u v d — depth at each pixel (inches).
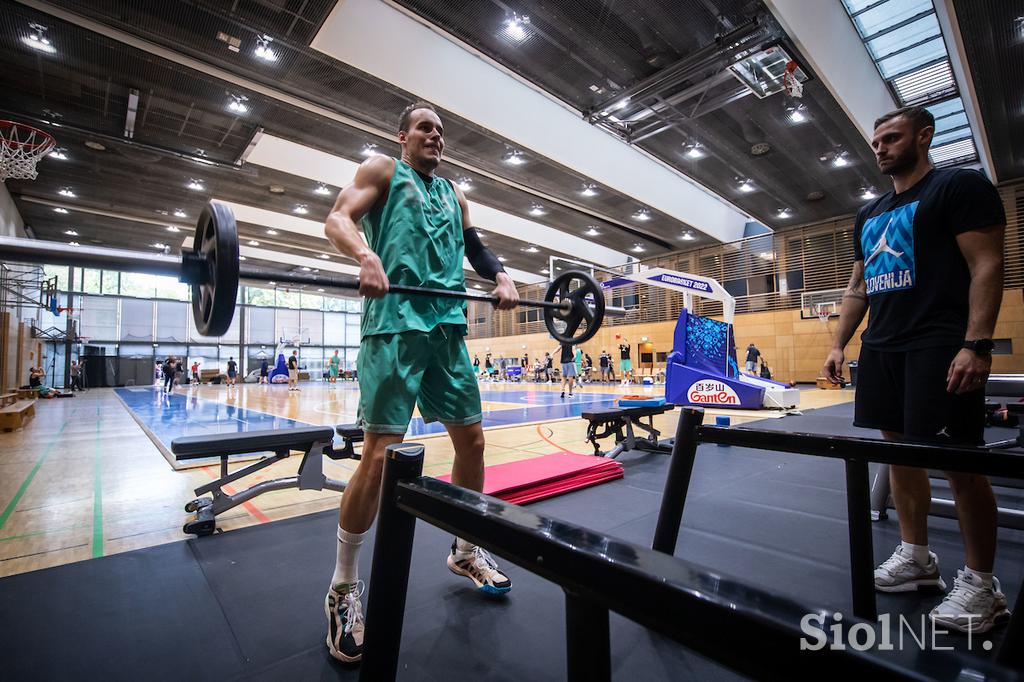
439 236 55.7
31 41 240.5
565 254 666.8
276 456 95.6
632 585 16.7
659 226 565.6
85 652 48.7
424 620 54.9
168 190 441.4
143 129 332.5
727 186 446.9
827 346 554.9
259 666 46.7
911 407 55.5
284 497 107.1
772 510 93.9
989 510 52.0
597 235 606.5
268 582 64.6
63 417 280.5
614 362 761.0
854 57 279.7
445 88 297.9
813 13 241.8
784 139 353.4
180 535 82.7
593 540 19.0
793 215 538.6
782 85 277.1
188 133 338.6
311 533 83.4
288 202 477.7
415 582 64.3
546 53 266.2
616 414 146.3
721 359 284.2
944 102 325.4
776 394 260.7
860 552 53.1
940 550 75.5
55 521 90.6
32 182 418.9
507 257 702.5
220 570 68.3
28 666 46.3
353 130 327.6
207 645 50.1
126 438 193.9
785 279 592.1
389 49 269.3
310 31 236.7
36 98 291.6
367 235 56.2
